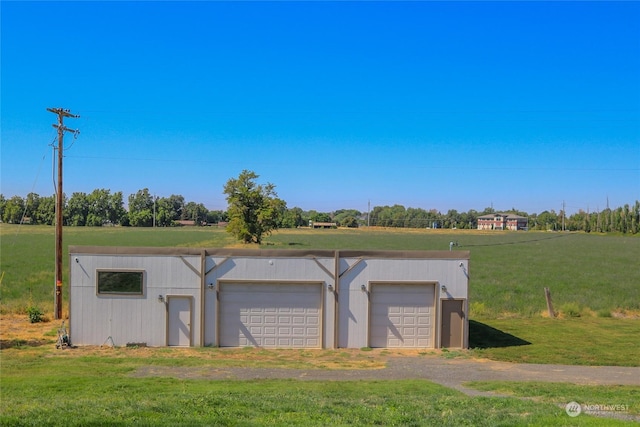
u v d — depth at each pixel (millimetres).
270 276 22938
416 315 23328
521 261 71875
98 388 13961
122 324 22672
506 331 26922
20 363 18828
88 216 188500
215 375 17031
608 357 21391
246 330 23016
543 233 157250
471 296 38062
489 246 103938
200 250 22828
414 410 10977
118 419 9289
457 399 12453
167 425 8867
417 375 17734
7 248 83438
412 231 170375
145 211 196375
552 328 27750
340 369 18703
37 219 184250
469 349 22953
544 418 9805
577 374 17969
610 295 39406
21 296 35312
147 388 14102
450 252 23297
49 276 47156
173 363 19078
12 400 11828
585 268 62344
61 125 28672
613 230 155125
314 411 10711
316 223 196375
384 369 18828
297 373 17750
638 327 28141
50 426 8844
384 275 23219
